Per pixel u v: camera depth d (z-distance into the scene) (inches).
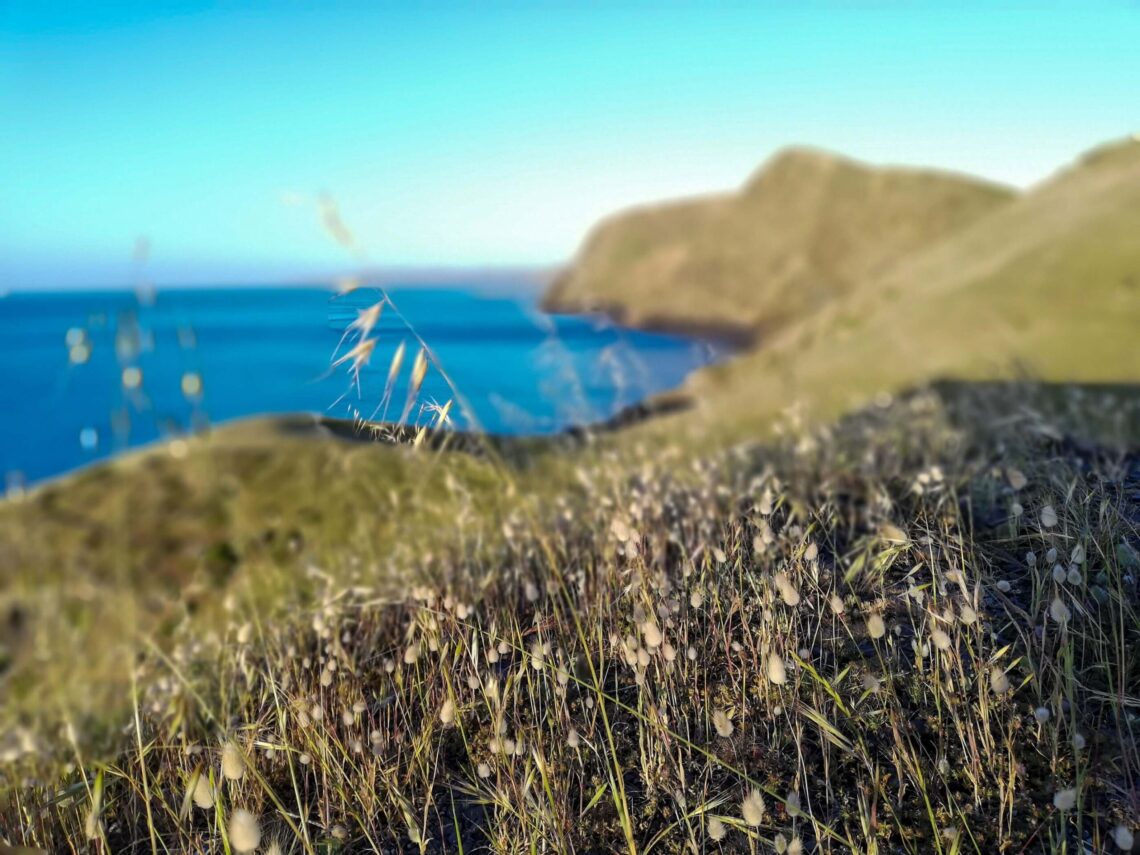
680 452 153.9
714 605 104.7
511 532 114.9
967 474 137.6
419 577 117.1
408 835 80.2
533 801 78.5
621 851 74.6
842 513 138.0
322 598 110.9
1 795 85.1
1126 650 86.6
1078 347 417.4
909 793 75.5
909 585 105.3
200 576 121.7
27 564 106.0
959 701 83.9
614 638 98.7
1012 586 103.9
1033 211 1150.3
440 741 92.8
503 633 106.6
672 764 82.4
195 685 96.5
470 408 77.4
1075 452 147.9
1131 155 1125.7
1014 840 68.3
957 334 619.8
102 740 93.3
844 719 85.4
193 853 79.7
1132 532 108.9
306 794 88.4
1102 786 71.7
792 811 64.0
